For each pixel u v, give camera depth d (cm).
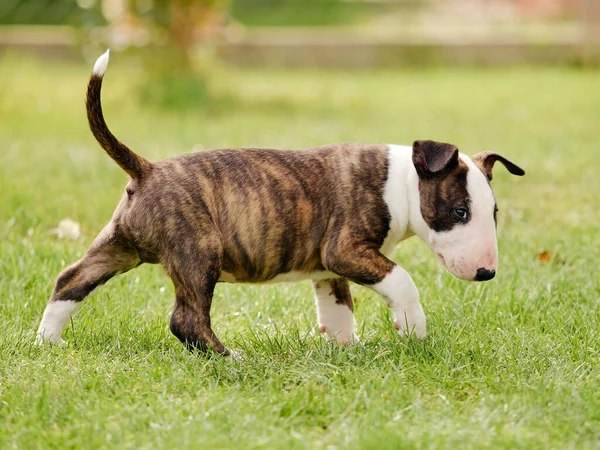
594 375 770
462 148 1814
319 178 835
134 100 2423
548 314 935
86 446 631
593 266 1099
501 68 3372
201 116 2283
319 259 846
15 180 1466
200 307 794
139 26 2386
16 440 637
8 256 1095
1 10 3516
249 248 817
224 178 814
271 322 929
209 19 2422
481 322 915
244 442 631
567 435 653
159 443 630
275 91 2753
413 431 651
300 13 3969
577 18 3894
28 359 790
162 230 790
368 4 4128
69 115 2283
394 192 831
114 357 816
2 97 2416
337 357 801
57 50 3275
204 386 748
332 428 660
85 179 1506
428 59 3403
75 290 840
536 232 1266
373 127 2114
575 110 2414
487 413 683
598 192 1478
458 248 801
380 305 982
